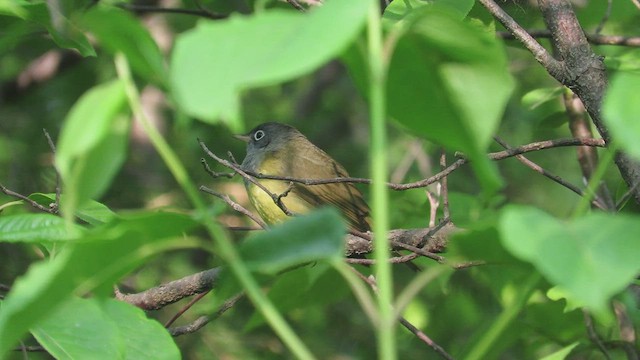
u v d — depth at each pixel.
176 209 4.58
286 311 9.09
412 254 8.68
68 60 16.70
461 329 13.35
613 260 3.25
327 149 18.44
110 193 15.27
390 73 3.95
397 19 7.49
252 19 3.32
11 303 3.65
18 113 16.50
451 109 3.95
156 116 15.73
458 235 4.61
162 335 5.35
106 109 3.45
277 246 3.98
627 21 12.32
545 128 11.62
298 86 19.39
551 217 3.39
